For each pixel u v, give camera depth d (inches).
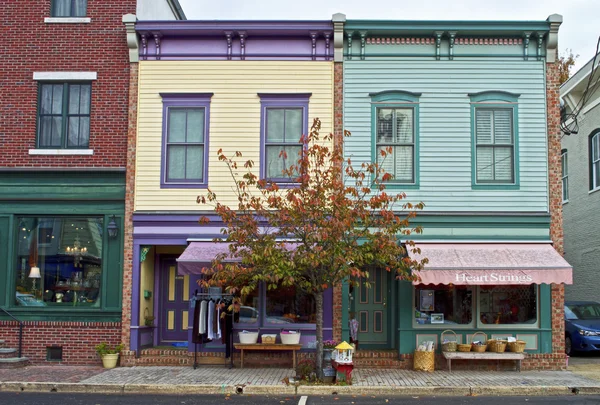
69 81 620.4
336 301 587.5
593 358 679.7
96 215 606.5
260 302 595.8
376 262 517.0
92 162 608.7
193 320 575.8
